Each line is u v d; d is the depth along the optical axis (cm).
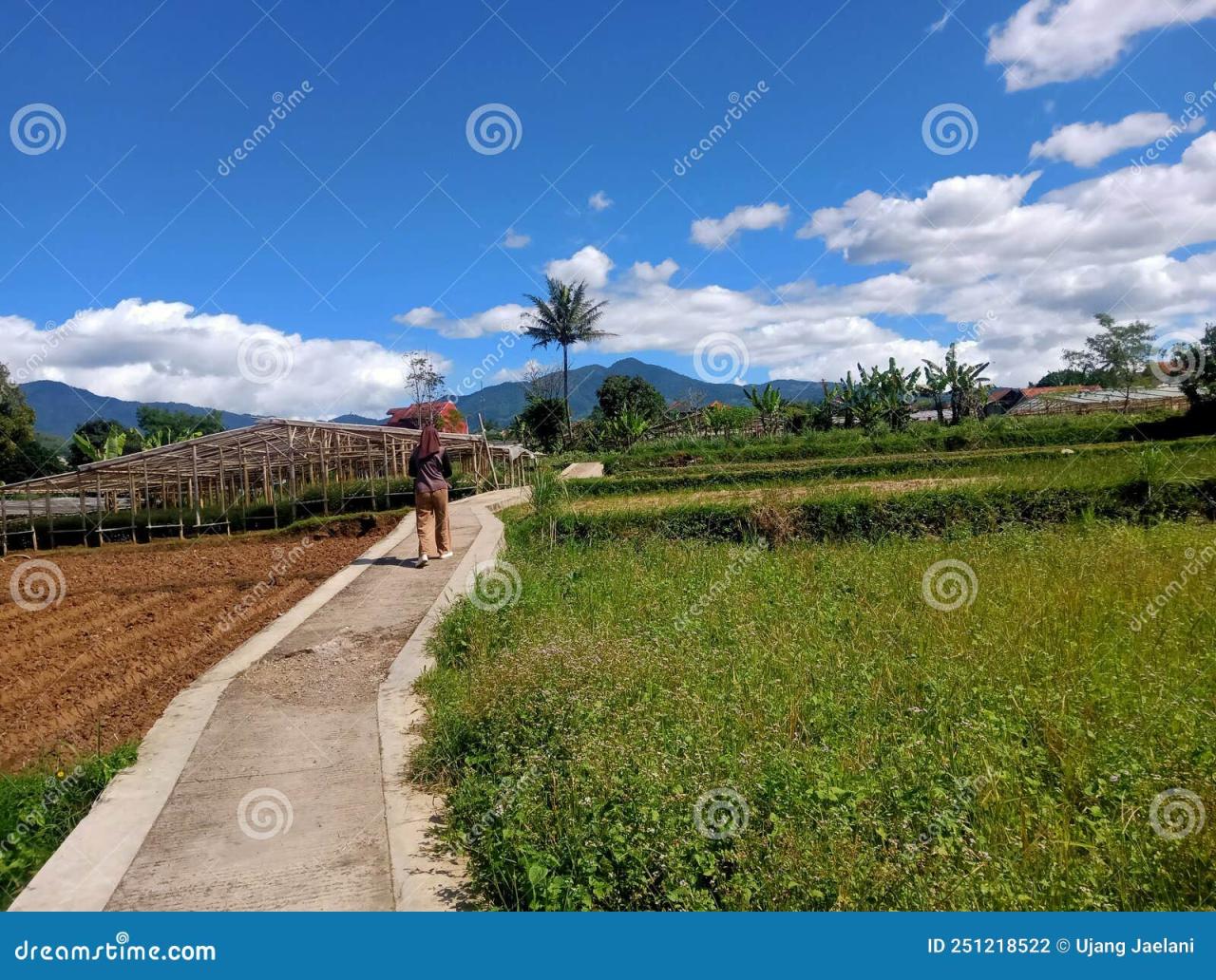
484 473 3362
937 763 458
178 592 1459
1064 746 480
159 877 417
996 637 683
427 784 521
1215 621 699
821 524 1474
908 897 341
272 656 818
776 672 646
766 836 374
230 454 2647
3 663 1003
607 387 6988
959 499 1432
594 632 741
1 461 4281
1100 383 4738
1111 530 1191
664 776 416
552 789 441
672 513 1554
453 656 774
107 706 762
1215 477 1390
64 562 2105
